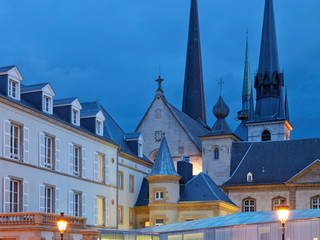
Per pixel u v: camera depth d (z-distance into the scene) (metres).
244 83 150.00
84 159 55.66
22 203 44.50
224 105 82.56
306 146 78.94
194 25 120.69
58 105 54.41
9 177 43.09
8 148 43.31
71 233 41.69
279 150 79.56
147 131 86.88
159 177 65.62
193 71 117.69
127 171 67.62
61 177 50.94
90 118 59.53
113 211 61.66
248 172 77.19
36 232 37.97
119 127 73.38
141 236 50.91
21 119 45.25
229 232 48.28
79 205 54.28
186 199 65.75
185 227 52.44
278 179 74.62
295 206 72.06
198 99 116.31
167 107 86.38
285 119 101.69
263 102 107.06
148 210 68.62
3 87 44.44
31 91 49.22
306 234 44.56
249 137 104.06
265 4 113.62
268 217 49.91
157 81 88.06
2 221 39.25
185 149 83.94
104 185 59.81
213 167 80.25
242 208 74.69
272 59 109.00
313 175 71.94
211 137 81.12
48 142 49.84
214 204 64.19
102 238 48.81
